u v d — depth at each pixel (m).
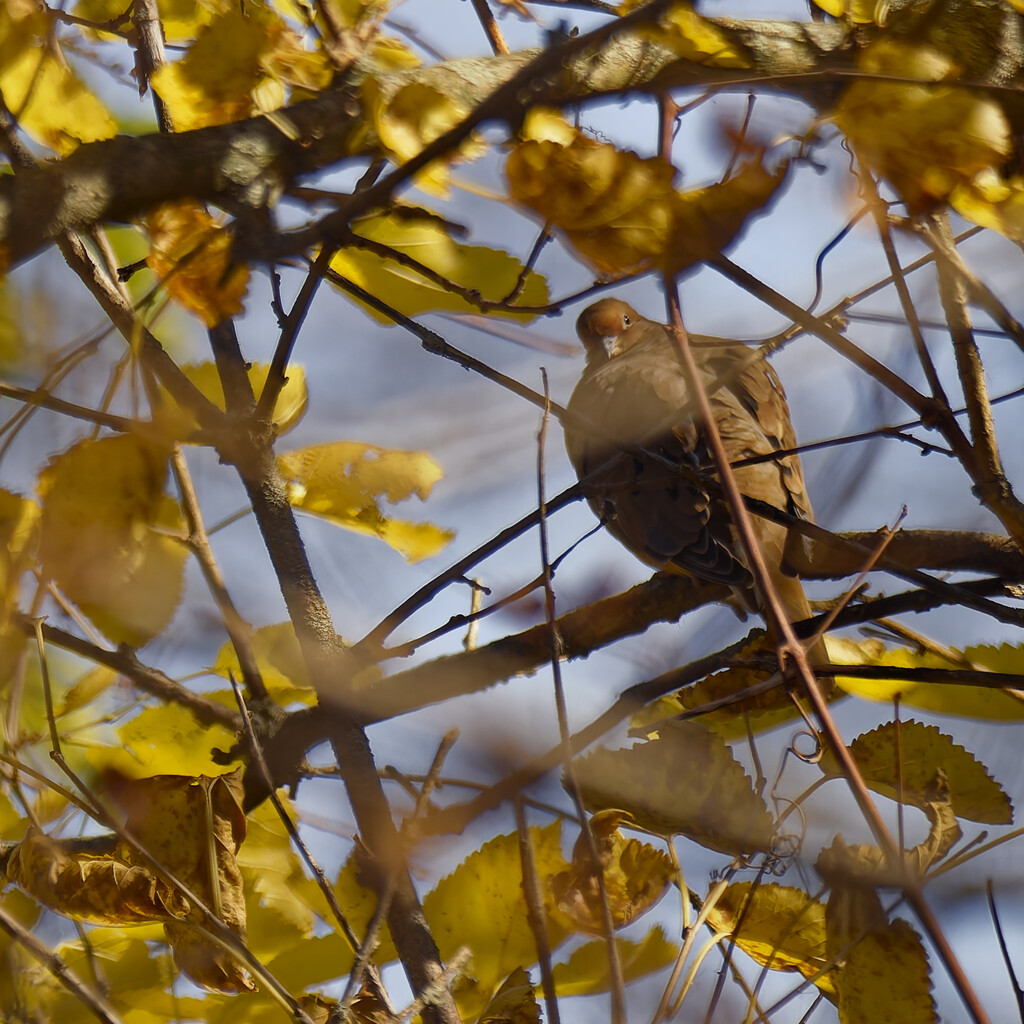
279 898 5.11
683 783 4.80
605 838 4.83
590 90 5.09
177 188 4.79
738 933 4.73
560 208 4.12
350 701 5.33
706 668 4.98
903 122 4.05
